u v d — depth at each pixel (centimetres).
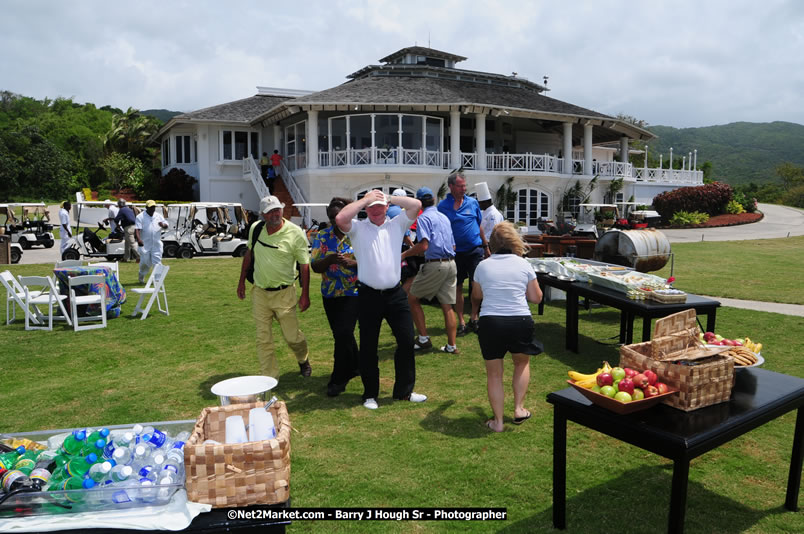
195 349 778
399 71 3183
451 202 794
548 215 2973
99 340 834
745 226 3484
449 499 380
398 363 563
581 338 805
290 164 2936
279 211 580
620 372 340
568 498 381
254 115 3173
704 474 413
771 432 486
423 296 718
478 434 483
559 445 347
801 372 628
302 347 632
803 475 407
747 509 367
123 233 1775
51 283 903
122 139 5531
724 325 855
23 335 870
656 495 384
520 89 3431
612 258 1022
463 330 821
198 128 3086
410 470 420
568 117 2986
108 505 263
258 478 276
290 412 537
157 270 1030
